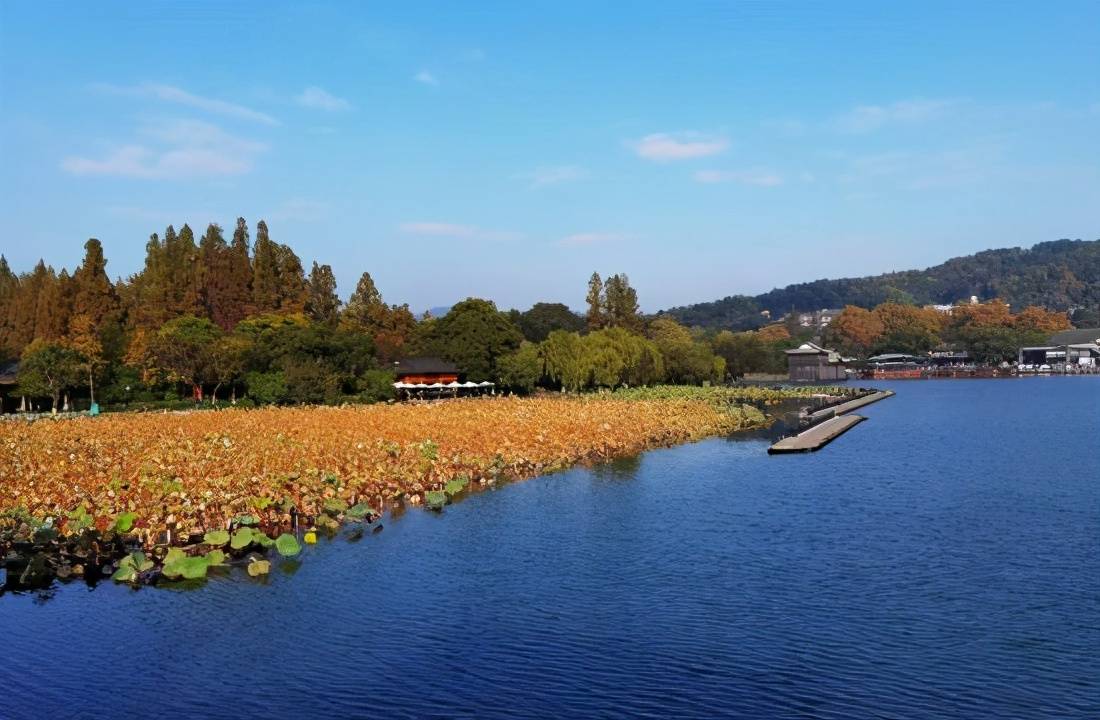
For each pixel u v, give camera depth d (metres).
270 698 21.64
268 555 34.19
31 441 58.44
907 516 41.44
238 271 140.75
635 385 149.38
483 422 73.75
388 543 36.25
